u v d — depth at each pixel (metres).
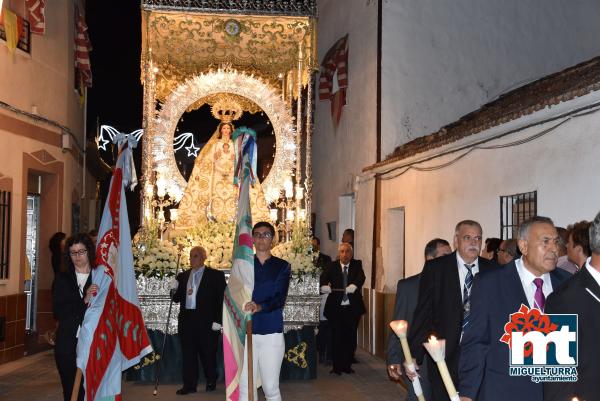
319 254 13.65
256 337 8.09
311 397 10.68
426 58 15.33
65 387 7.70
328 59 18.94
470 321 4.90
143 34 13.03
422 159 12.61
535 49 14.45
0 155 13.54
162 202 13.31
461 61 15.09
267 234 8.30
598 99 7.43
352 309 12.80
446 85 15.19
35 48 15.18
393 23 15.41
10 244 13.83
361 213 16.80
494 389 4.78
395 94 15.34
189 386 10.97
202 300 10.98
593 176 7.52
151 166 13.27
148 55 13.06
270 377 8.13
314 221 21.59
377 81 15.48
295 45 14.32
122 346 7.92
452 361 6.21
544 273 4.89
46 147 15.59
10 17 13.60
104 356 7.55
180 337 11.25
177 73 14.63
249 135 9.72
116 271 7.89
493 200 9.87
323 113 20.69
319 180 21.09
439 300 6.35
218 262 12.73
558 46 14.27
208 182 13.88
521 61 14.56
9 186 13.86
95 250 7.82
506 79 14.66
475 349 4.83
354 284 12.77
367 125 16.27
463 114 14.98
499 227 9.70
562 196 8.12
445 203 11.59
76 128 18.23
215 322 11.07
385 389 11.29
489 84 14.80
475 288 4.93
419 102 15.30
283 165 14.05
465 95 15.00
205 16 13.27
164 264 11.88
